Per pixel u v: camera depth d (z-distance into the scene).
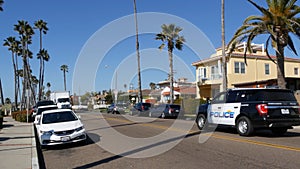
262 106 12.32
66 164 8.64
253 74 37.94
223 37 24.83
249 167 7.34
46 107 21.11
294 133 14.34
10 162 8.66
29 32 55.66
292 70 41.44
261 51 41.41
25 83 57.25
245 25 20.53
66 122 12.03
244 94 13.23
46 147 11.67
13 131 17.81
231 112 13.61
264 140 11.68
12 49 62.47
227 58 24.17
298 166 7.34
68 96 43.53
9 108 50.22
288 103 12.71
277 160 8.02
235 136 13.05
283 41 20.14
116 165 8.12
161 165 7.88
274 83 28.56
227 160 8.17
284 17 19.05
